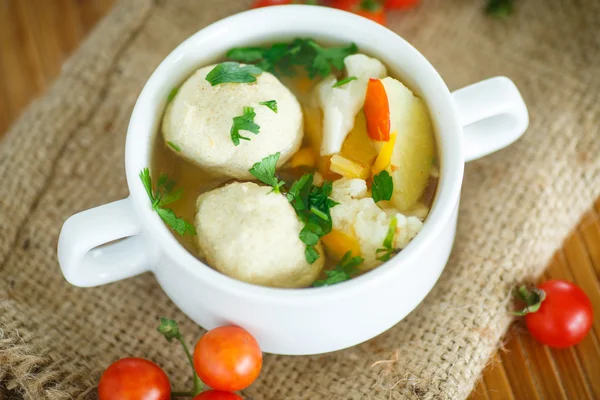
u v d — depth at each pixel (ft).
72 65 1.71
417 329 1.53
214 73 1.42
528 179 1.61
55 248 1.59
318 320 1.36
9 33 1.85
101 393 1.44
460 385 1.48
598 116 1.66
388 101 1.43
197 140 1.40
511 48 1.73
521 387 1.53
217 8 1.76
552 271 1.61
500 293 1.54
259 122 1.40
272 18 1.49
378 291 1.34
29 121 1.67
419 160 1.42
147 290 1.57
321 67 1.50
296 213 1.39
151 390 1.44
